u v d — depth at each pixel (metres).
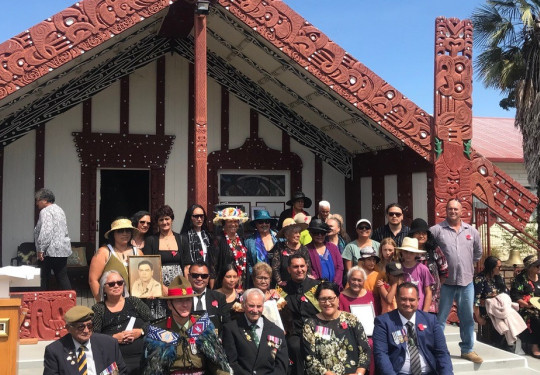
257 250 7.89
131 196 16.92
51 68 9.05
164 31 12.23
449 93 10.86
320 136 13.92
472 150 10.96
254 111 13.59
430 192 10.86
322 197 13.90
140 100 12.95
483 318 9.99
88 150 12.57
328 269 7.96
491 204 11.05
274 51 10.73
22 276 5.27
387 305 7.20
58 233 8.80
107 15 9.31
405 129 10.70
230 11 9.91
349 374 6.12
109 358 5.26
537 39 14.59
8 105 10.56
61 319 8.35
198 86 9.35
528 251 17.45
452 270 8.43
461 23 10.96
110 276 6.17
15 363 5.06
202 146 9.31
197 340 5.33
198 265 6.38
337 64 10.42
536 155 14.31
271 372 6.01
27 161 12.21
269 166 13.59
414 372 6.13
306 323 6.30
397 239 8.72
